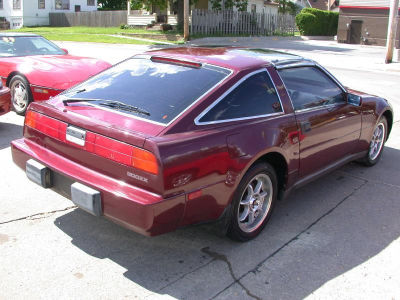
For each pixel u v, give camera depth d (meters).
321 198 4.72
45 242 3.56
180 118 3.13
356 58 21.52
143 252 3.50
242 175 3.35
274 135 3.61
